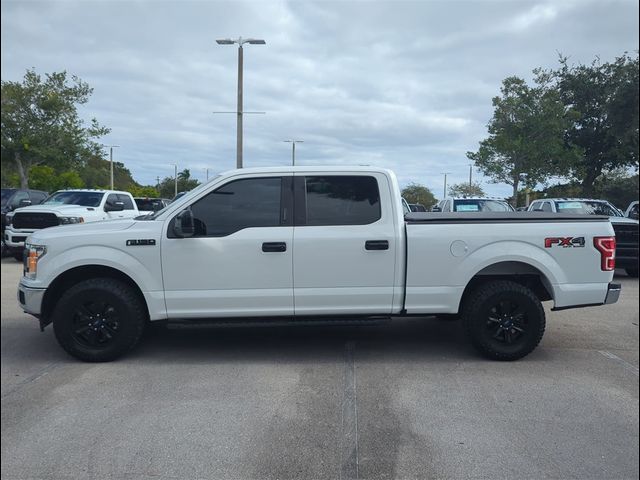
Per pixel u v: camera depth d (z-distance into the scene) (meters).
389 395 4.76
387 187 5.68
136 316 5.60
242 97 23.61
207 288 5.53
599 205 14.13
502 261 5.66
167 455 3.73
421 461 3.65
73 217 13.30
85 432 4.07
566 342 6.52
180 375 5.27
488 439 3.95
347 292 5.58
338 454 3.74
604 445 3.88
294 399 4.66
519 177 25.36
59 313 5.54
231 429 4.10
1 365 5.58
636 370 5.46
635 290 10.58
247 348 6.20
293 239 5.52
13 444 3.90
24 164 24.89
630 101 20.52
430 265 5.61
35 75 24.39
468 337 5.77
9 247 13.69
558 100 24.73
